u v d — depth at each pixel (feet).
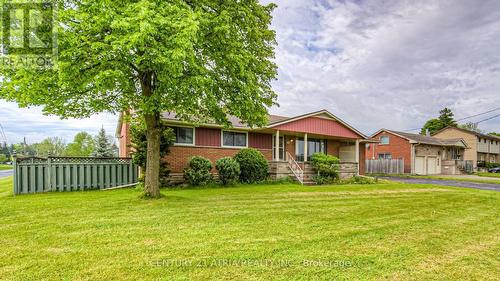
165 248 14.46
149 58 21.90
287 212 23.82
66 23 23.38
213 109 30.09
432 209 27.04
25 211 23.29
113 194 34.88
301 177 54.34
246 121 33.45
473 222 21.75
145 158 40.42
